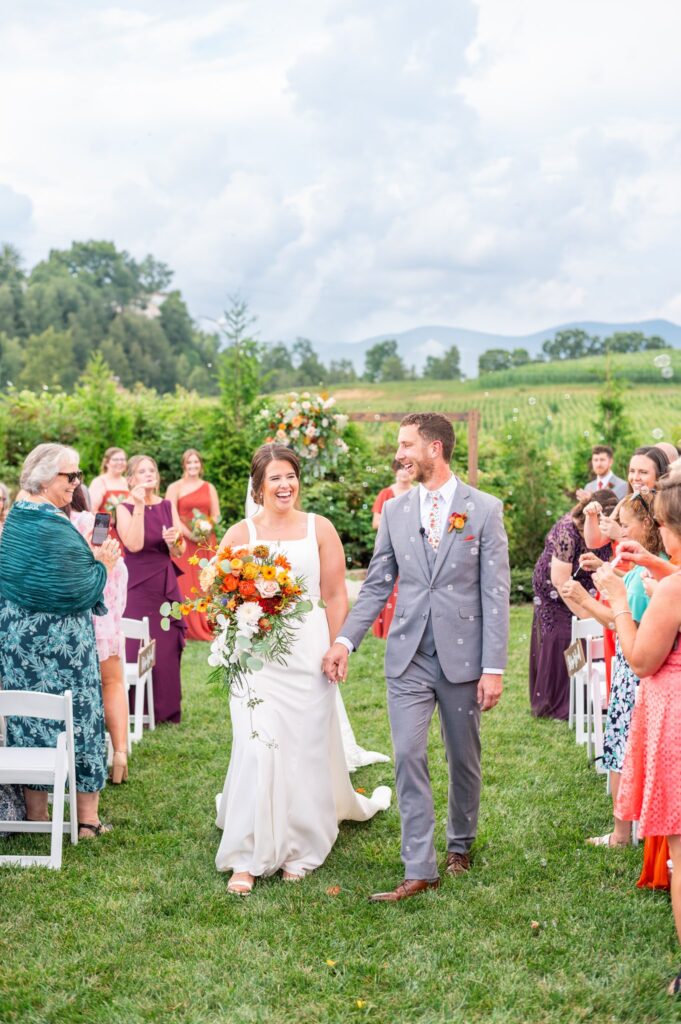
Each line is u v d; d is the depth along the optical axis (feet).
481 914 11.98
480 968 10.71
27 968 10.87
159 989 10.41
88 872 13.42
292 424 28.27
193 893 12.73
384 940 11.37
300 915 12.03
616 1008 9.93
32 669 14.43
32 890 12.84
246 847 13.03
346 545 41.73
